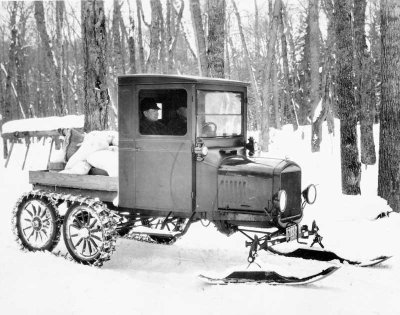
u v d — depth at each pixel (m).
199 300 5.03
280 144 22.70
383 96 9.68
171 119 6.28
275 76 28.16
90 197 6.76
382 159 9.75
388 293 5.29
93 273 5.90
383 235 7.79
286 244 7.25
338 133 24.30
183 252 7.09
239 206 6.06
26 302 4.98
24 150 23.94
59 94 23.89
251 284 5.46
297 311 4.68
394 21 9.39
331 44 21.34
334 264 6.43
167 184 6.34
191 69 33.34
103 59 12.01
